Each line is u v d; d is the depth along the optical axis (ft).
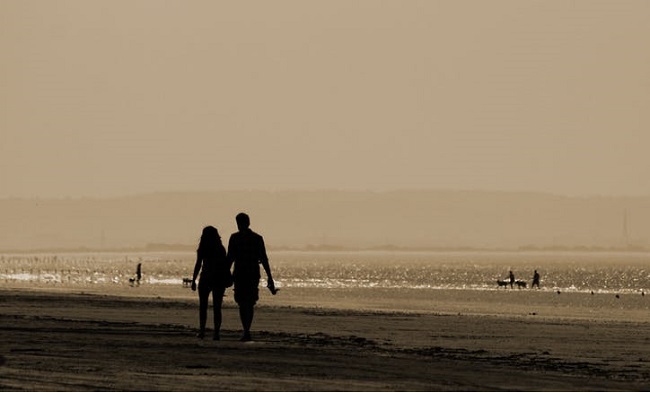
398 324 291.17
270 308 384.27
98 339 201.57
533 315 402.11
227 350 182.60
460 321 314.96
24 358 162.71
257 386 135.85
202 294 208.54
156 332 225.97
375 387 138.31
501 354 194.29
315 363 164.76
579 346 220.64
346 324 286.87
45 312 307.17
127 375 143.95
